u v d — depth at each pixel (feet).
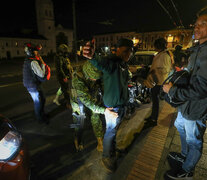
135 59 15.64
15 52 133.28
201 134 5.24
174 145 7.87
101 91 6.60
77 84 5.92
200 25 4.16
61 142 8.50
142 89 13.29
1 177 4.00
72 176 6.25
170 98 4.71
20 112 12.54
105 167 6.45
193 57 4.58
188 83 4.39
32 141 8.57
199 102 4.53
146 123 10.23
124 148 7.88
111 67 4.88
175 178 5.85
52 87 21.56
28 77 9.11
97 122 7.35
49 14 155.12
